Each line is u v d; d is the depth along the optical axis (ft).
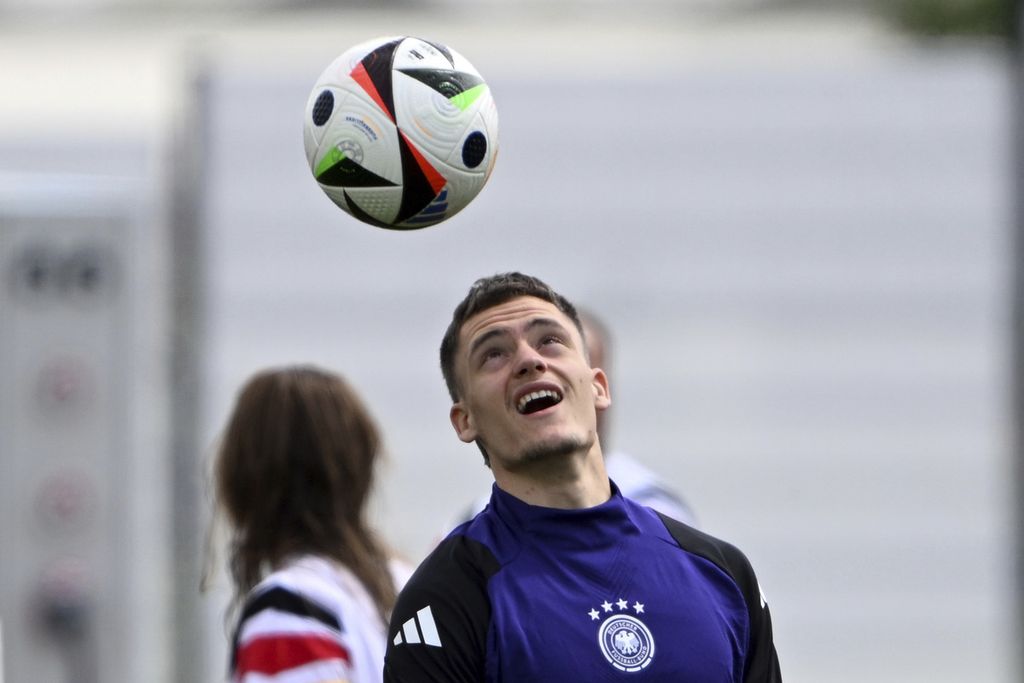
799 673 89.40
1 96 136.15
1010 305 89.61
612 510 35.68
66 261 79.61
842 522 89.76
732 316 89.10
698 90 89.04
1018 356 89.45
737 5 165.37
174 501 86.99
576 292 88.33
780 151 89.30
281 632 43.55
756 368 89.10
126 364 79.92
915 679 89.30
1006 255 89.71
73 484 79.71
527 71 88.28
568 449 35.32
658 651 34.09
